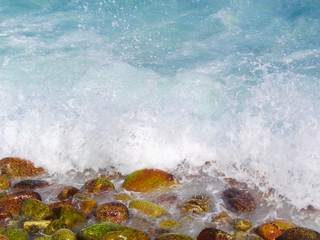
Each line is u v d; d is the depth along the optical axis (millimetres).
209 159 6188
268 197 5402
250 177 5797
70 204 5059
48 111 6820
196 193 5465
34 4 10656
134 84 7516
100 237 4297
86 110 6801
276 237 4512
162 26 9539
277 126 6211
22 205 4934
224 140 6297
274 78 7328
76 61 8266
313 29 9172
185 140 6336
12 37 9180
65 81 7633
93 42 8984
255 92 6941
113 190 5449
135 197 5375
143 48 8773
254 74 7637
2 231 4477
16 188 5566
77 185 5781
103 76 7762
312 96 6742
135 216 4867
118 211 4812
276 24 9453
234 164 6035
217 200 5320
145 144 6309
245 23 9562
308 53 8289
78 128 6477
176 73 7844
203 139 6344
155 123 6527
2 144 6477
